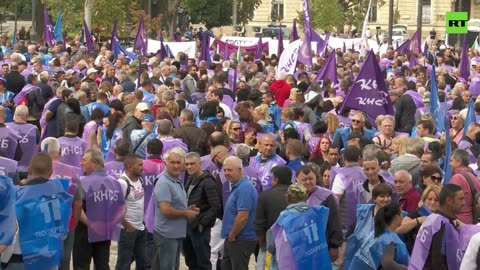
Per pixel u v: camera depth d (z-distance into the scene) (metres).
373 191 12.56
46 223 12.66
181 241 15.09
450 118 21.39
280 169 13.95
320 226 12.59
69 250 14.30
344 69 33.59
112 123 20.14
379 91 20.88
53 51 38.91
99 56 37.41
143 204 15.29
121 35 57.84
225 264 14.97
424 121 18.67
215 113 21.08
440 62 39.81
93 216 14.54
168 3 75.00
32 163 12.77
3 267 12.61
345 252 12.95
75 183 14.11
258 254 15.13
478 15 110.06
